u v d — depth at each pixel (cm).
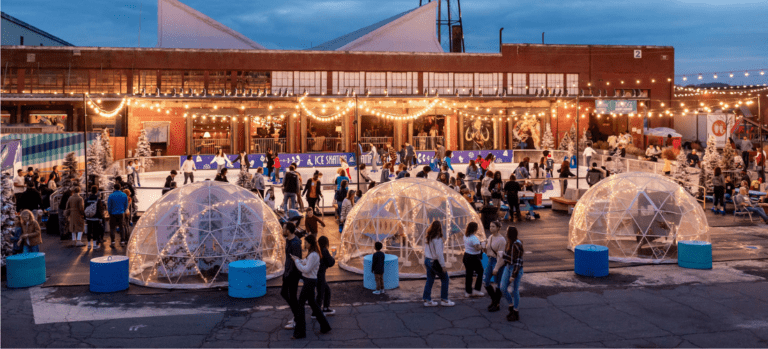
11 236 1335
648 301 1045
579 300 1053
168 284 1141
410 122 4062
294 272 866
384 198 1326
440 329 891
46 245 1598
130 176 2353
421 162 3709
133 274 1198
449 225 1277
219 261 1190
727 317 951
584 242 1460
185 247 1175
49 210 1802
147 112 3784
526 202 2075
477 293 1078
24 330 886
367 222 1314
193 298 1071
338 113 3931
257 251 1214
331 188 2552
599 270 1230
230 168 3462
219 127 3919
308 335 866
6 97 3469
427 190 1332
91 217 1552
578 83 4506
